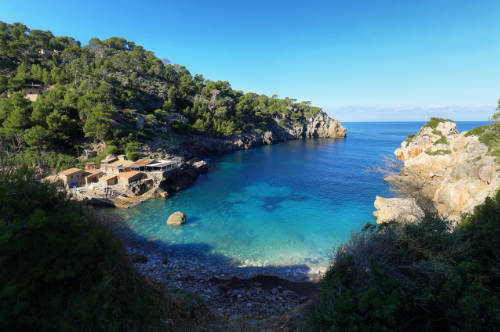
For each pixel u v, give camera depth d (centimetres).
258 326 1269
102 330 638
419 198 4781
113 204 4591
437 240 1111
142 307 829
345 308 840
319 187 6116
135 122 8731
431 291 844
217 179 7056
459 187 3966
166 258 2847
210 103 14438
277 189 5984
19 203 639
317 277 2481
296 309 1352
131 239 3328
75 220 707
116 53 14800
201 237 3438
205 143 11781
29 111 6719
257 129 16088
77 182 5109
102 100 8444
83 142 7031
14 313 497
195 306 1310
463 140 6038
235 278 2448
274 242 3303
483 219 1220
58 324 558
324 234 3559
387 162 9119
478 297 763
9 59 10600
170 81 15212
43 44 13088
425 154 6650
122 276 833
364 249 1098
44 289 602
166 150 7894
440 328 801
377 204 4347
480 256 1052
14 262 550
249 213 4409
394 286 852
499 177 3161
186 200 5147
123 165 5775
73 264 645
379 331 738
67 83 9838
